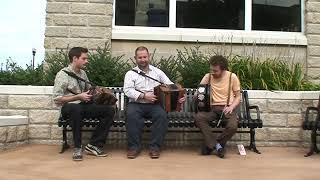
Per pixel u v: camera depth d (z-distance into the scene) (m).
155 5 8.70
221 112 6.22
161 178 4.63
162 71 6.86
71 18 8.09
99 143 6.03
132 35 8.34
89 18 8.15
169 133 6.90
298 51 8.73
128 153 5.88
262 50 8.62
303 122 6.42
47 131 6.94
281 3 8.98
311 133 6.41
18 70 8.04
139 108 6.02
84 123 6.05
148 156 6.02
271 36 8.70
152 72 6.39
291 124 7.08
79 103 5.96
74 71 6.10
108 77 7.25
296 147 7.02
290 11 8.99
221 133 6.50
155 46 8.46
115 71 7.35
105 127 6.02
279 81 7.57
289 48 8.69
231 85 6.35
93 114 5.98
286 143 7.06
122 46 8.39
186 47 8.48
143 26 8.65
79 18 8.12
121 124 6.23
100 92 6.00
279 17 8.97
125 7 8.63
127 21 8.62
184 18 8.74
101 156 5.95
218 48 8.52
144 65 6.27
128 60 8.16
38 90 6.95
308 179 4.66
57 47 8.05
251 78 7.66
